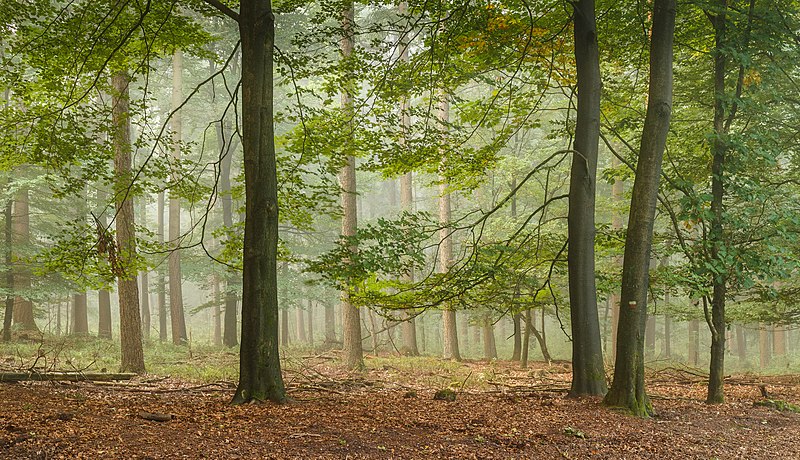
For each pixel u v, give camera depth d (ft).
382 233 33.30
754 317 52.60
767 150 31.53
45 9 33.78
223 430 21.42
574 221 32.71
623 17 37.63
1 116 37.01
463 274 36.68
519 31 36.60
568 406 29.22
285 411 25.40
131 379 42.42
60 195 38.96
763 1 33.71
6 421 21.65
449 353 76.28
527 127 41.16
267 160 28.22
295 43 36.24
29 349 60.34
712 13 34.78
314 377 47.88
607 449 22.03
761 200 30.94
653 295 39.22
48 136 37.86
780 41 32.81
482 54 38.29
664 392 40.60
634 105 44.16
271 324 28.07
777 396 38.52
